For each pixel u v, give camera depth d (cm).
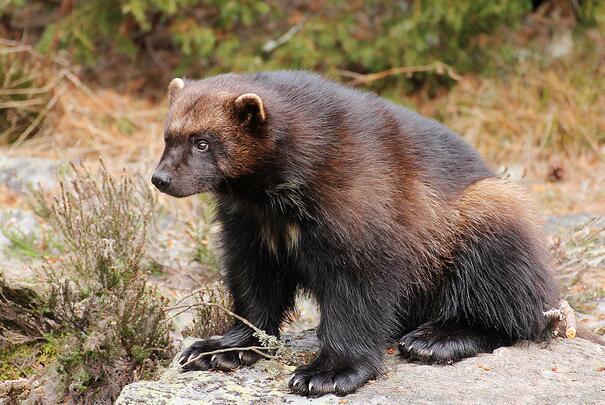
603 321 1083
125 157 1736
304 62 1909
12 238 1241
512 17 2011
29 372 955
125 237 992
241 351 837
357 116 809
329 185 771
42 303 971
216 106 781
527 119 1908
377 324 793
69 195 1136
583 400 735
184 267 1203
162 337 942
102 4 1975
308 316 1102
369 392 762
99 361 912
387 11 2095
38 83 1831
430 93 2034
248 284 862
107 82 2077
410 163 838
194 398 759
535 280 880
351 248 772
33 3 2159
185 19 1970
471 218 874
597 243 1355
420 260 845
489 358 834
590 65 2050
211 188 791
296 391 766
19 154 1694
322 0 2041
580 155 1873
